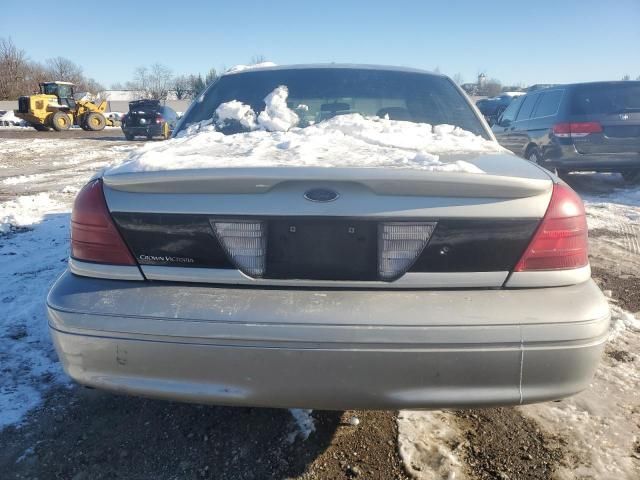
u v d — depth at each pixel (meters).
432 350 1.66
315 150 2.14
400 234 1.73
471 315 1.68
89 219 1.84
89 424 2.31
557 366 1.70
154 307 1.73
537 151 7.98
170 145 2.39
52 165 12.23
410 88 3.14
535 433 2.25
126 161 2.09
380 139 2.39
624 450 2.13
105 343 1.75
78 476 2.02
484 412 2.40
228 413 2.39
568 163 7.39
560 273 1.77
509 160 2.10
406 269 1.74
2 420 2.32
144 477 2.02
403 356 1.66
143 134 20.55
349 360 1.66
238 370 1.70
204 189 1.75
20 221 5.98
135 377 1.76
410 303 1.70
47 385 2.60
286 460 2.10
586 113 7.28
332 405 1.72
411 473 2.02
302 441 2.21
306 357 1.67
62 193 7.98
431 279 1.73
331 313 1.68
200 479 2.01
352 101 3.01
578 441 2.19
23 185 9.02
